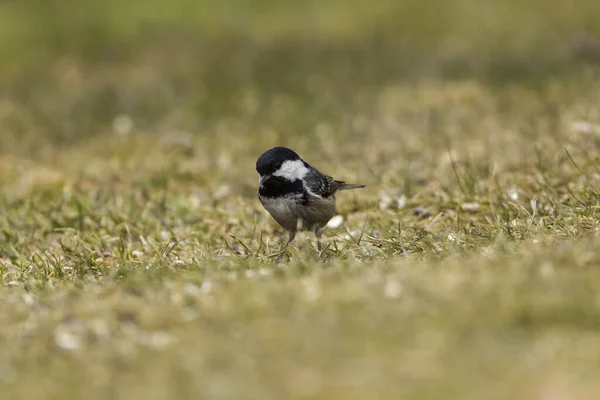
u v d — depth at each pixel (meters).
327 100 21.41
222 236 11.73
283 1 34.22
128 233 12.26
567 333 6.64
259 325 7.26
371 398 5.97
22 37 31.17
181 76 25.42
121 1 35.09
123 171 16.41
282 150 10.72
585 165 12.98
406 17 30.59
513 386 5.96
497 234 9.86
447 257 8.97
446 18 30.06
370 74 23.81
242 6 33.97
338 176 14.91
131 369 6.71
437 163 14.85
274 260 10.15
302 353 6.68
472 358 6.39
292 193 10.66
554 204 11.10
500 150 15.16
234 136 18.94
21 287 9.84
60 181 15.98
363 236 11.30
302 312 7.43
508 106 18.91
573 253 8.26
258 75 24.75
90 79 26.12
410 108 19.94
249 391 6.17
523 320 6.91
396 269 8.53
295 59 26.44
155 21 32.44
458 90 20.98
